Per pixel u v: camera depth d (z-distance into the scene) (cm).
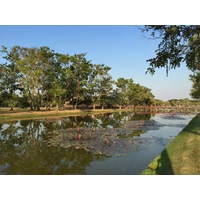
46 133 1501
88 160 846
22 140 1262
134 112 4359
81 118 2722
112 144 1134
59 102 3366
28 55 3044
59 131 1584
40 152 980
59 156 909
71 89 3762
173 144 894
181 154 682
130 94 5384
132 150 1002
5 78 2994
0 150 1020
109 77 4403
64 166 772
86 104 5181
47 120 2317
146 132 1589
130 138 1323
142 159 855
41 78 3234
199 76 1972
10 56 3055
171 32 454
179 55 480
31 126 1869
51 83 3297
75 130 1628
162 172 579
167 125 2045
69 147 1068
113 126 1928
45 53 3077
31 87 3234
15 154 944
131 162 815
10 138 1327
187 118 2941
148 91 6594
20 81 3192
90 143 1154
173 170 548
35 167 763
